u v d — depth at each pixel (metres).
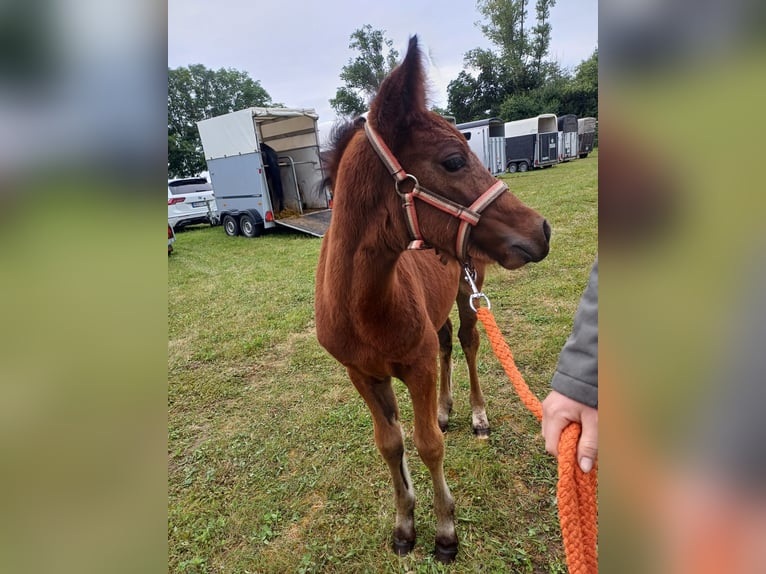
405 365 1.72
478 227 1.47
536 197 10.43
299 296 5.95
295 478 2.57
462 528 2.11
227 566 2.09
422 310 1.73
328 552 2.09
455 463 2.51
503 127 19.89
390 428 1.94
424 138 1.43
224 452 2.88
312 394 3.47
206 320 5.40
